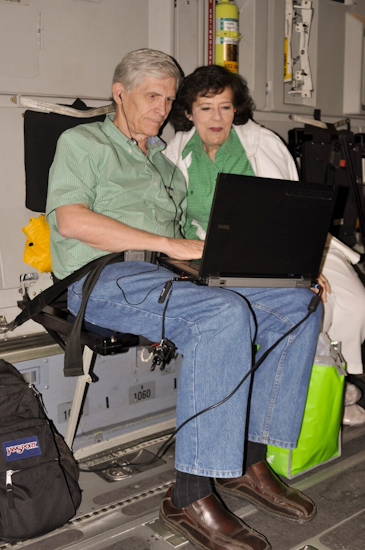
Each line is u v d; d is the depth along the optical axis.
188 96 2.26
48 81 2.28
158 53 2.01
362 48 3.23
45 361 2.18
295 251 1.78
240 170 2.38
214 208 1.61
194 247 1.87
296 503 1.88
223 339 1.62
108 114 2.18
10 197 2.24
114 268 1.90
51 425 2.18
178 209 2.28
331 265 2.48
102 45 2.39
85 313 1.96
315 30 3.09
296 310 1.87
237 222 1.66
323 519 1.89
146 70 1.97
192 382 1.64
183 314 1.71
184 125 2.44
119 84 2.06
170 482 2.12
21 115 2.22
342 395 2.16
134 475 2.17
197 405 1.64
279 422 1.90
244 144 2.39
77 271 1.92
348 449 2.36
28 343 2.20
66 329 1.94
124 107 2.05
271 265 1.78
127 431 2.42
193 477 1.75
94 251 1.95
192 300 1.71
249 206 1.65
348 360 2.43
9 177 2.23
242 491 1.97
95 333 1.85
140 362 2.42
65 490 1.80
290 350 1.86
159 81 1.99
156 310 1.77
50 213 1.93
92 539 1.79
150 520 1.88
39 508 1.74
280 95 2.96
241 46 2.82
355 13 3.24
